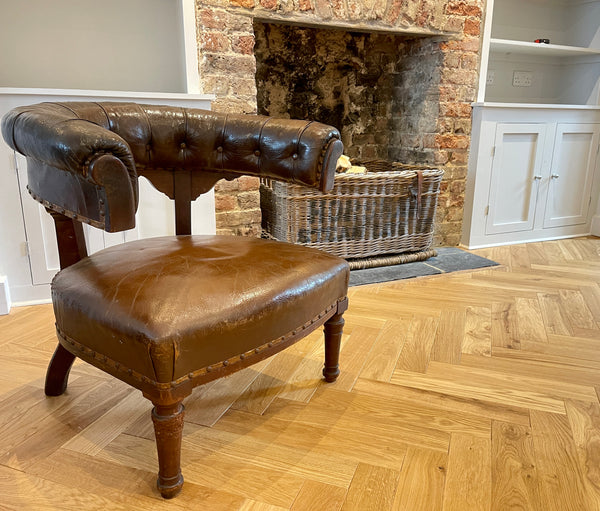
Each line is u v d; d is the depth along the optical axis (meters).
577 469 0.95
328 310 1.10
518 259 2.40
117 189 0.71
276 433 1.06
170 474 0.85
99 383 1.25
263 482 0.91
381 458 0.98
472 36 2.36
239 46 1.91
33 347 1.43
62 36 1.94
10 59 1.88
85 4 1.94
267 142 1.15
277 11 1.94
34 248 1.70
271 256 1.03
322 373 1.31
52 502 0.85
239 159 1.20
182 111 1.21
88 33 1.97
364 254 2.23
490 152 2.48
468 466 0.95
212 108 1.92
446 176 2.50
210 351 0.82
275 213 2.14
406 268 2.23
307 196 1.99
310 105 2.58
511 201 2.63
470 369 1.34
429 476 0.93
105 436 1.04
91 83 2.02
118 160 0.71
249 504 0.85
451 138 2.45
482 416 1.12
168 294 0.82
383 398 1.20
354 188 2.07
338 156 1.11
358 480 0.91
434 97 2.40
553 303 1.83
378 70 2.70
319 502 0.86
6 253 1.67
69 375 1.28
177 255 0.99
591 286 2.02
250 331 0.87
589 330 1.60
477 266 2.27
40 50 1.92
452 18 2.29
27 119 0.83
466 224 2.60
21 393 1.19
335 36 2.53
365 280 2.05
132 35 2.04
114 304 0.81
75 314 0.86
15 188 1.62
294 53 2.46
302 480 0.91
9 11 1.84
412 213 2.27
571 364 1.37
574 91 2.97
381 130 2.82
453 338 1.53
